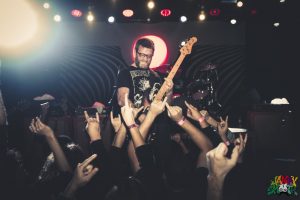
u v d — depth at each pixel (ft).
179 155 6.57
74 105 28.53
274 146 20.07
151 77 14.14
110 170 6.48
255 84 26.73
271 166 15.93
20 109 19.19
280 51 25.73
